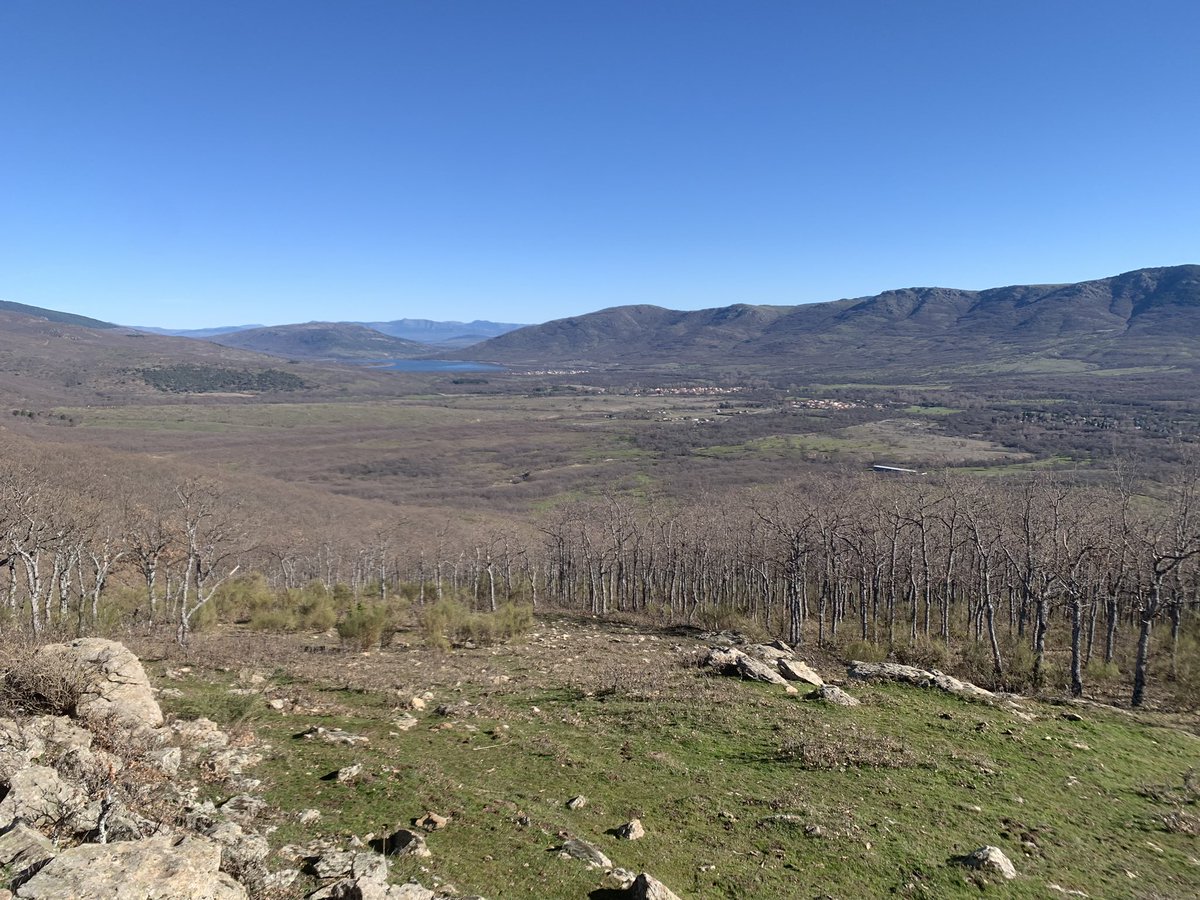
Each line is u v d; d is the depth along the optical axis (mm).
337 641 36344
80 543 37781
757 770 16312
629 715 20391
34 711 12969
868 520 52625
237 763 14398
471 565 74875
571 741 18109
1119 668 37094
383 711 20578
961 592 61250
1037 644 36000
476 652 34688
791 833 12945
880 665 26766
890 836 13039
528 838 11992
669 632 49125
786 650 37562
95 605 32719
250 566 61375
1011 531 47594
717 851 12211
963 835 13312
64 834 8625
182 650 28672
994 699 23375
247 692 21141
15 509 34812
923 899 10984
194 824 10383
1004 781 16188
